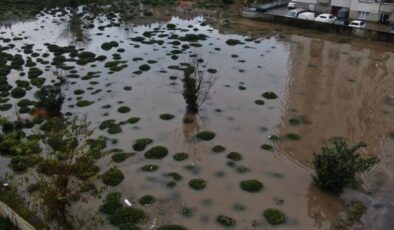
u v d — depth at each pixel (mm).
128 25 50406
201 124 25891
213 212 18422
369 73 34781
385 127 25938
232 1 62344
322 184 19547
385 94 30703
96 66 35781
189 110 27250
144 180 20562
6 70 34344
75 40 44000
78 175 17141
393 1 46625
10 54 38969
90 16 55531
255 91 30688
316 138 24500
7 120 25797
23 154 22203
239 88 31125
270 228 17500
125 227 17031
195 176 20953
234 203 19000
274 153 22906
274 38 44656
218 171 21344
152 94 30016
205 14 56344
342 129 25594
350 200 19188
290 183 20375
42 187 15969
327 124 26141
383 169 21594
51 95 27188
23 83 31750
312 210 18609
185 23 51281
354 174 19547
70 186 18938
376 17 48312
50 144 22141
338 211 18547
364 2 48438
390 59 38281
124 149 23156
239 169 21453
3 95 29922
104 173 20891
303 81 32812
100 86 31469
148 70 34594
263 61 37281
